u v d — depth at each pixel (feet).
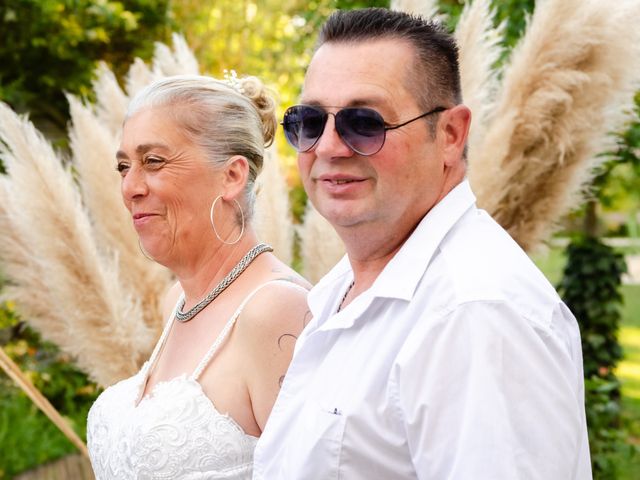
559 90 7.32
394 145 4.15
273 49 22.58
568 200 7.83
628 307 35.91
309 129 4.34
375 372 3.94
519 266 3.92
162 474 5.31
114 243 8.66
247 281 5.83
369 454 3.87
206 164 5.75
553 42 7.33
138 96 5.90
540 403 3.55
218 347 5.62
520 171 7.77
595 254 15.49
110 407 6.02
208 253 5.87
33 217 8.09
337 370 4.21
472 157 7.83
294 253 10.12
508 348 3.58
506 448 3.46
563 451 3.58
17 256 8.39
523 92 7.52
